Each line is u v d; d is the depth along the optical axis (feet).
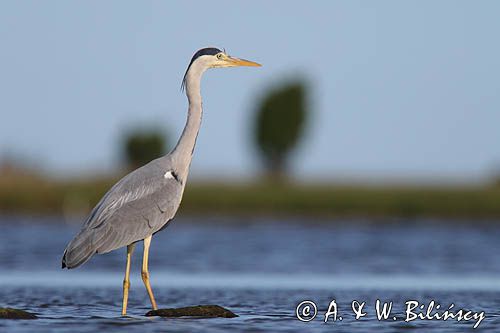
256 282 70.28
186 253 96.99
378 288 66.13
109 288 65.00
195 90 50.44
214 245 107.96
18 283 68.18
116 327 43.83
